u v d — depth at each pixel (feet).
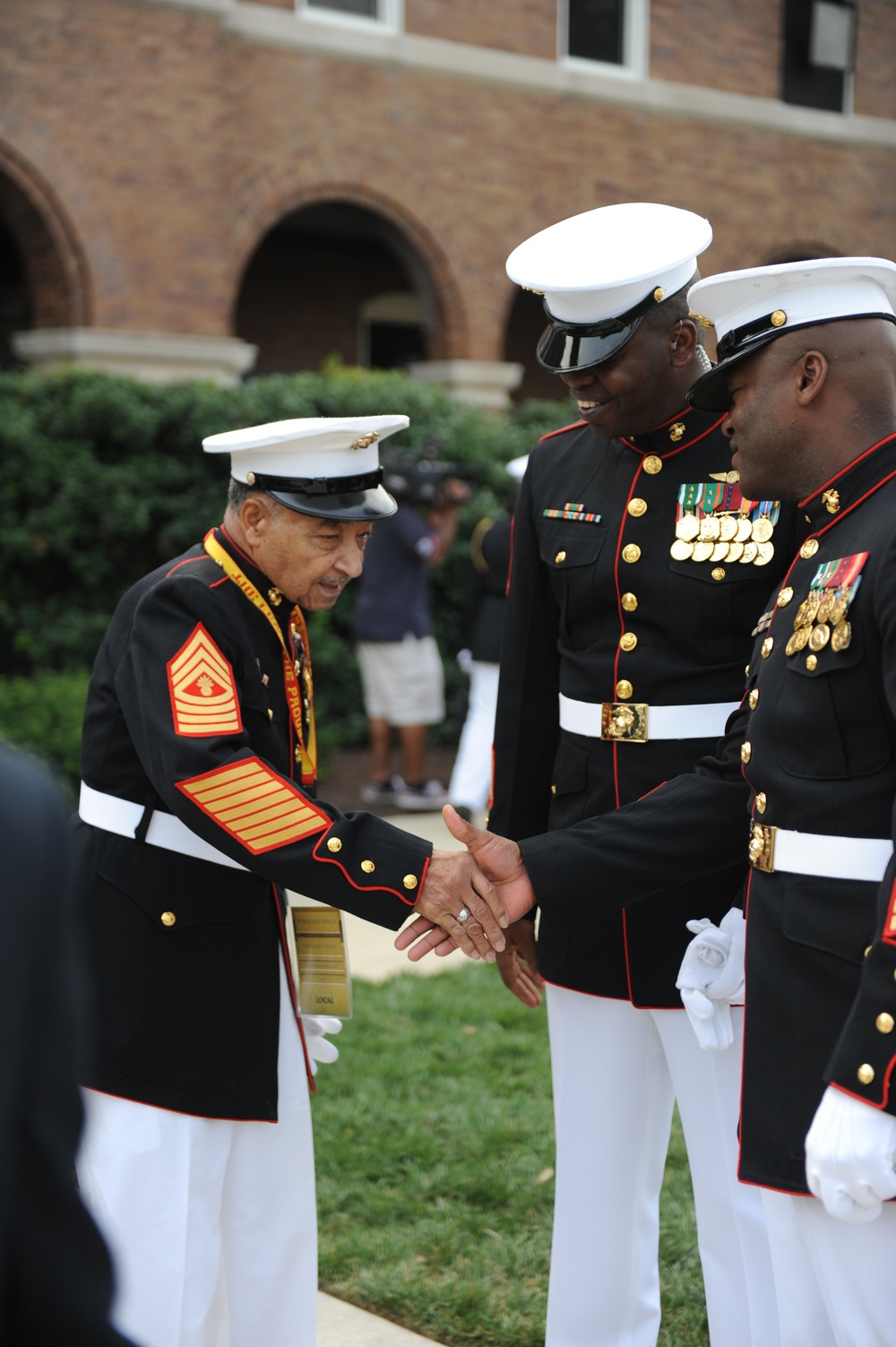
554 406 42.73
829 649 6.98
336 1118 14.87
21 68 35.17
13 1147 3.43
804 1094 7.09
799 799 7.13
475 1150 14.06
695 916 9.39
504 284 44.80
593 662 9.74
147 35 36.99
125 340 36.65
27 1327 3.51
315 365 53.72
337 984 9.25
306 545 8.81
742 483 7.70
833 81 52.70
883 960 6.23
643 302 9.04
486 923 8.64
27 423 32.30
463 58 42.98
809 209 52.03
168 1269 8.44
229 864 8.69
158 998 8.55
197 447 34.04
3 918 3.50
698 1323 11.22
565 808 10.01
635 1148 9.91
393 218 42.73
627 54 47.42
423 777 31.76
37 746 26.32
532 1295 11.55
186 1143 8.53
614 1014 9.75
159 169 37.50
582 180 46.19
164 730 8.27
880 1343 6.93
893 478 7.11
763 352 7.38
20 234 36.99
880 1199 6.31
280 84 39.75
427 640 30.07
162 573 8.94
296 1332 9.11
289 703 9.10
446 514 30.45
